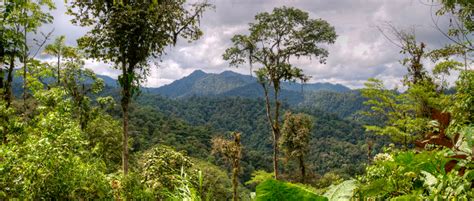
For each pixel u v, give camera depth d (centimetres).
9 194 584
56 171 639
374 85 1338
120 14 1434
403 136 1129
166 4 1515
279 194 97
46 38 1495
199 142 9319
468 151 156
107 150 2350
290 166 4000
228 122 17288
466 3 798
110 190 788
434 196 159
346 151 10869
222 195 2288
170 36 1598
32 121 901
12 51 888
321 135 13425
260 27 2369
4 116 813
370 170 219
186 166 1500
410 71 1313
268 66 2394
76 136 770
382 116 1343
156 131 9100
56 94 1295
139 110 10656
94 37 1524
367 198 192
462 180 154
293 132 3378
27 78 1675
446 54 1029
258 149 13238
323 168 10006
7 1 817
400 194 184
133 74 1575
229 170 5450
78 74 2467
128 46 1521
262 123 15600
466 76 605
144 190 928
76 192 677
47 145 643
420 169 185
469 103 454
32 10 1066
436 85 1275
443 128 164
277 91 2430
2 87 904
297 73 2373
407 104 1219
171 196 420
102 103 2622
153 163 1418
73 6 1500
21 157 642
